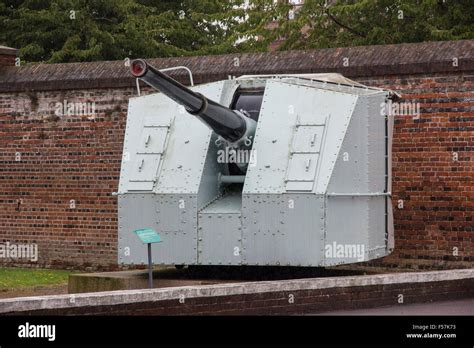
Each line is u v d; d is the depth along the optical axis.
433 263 45.06
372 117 35.00
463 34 67.38
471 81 44.03
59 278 48.72
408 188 45.44
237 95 36.41
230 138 34.41
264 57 47.91
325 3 76.19
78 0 80.44
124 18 82.75
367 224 34.84
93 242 52.16
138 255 35.09
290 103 34.62
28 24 80.19
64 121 52.59
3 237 54.53
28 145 53.62
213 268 36.56
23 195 53.94
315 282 32.25
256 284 31.03
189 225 34.50
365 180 34.69
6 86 53.56
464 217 44.44
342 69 45.84
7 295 41.75
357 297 33.25
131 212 35.19
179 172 34.88
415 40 70.38
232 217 34.06
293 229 33.44
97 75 51.41
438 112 44.69
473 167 44.22
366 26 74.19
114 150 51.31
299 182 33.41
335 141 33.62
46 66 53.47
